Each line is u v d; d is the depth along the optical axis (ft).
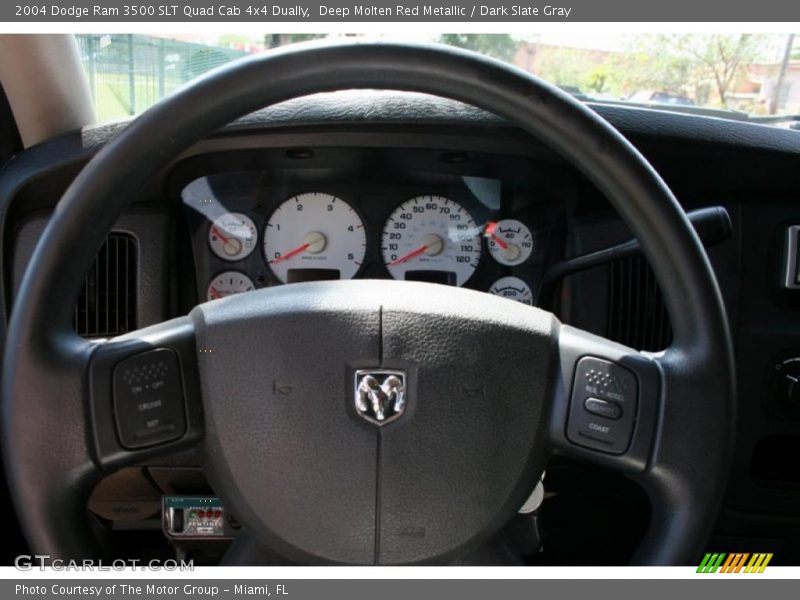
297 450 2.30
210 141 3.81
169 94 2.15
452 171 4.26
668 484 2.29
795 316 4.37
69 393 2.15
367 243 4.44
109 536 3.94
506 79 2.18
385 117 3.71
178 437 2.29
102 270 4.02
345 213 4.41
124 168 2.13
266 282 4.40
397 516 2.31
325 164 4.19
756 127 4.11
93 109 4.39
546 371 2.38
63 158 3.67
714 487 2.28
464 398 2.32
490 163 4.14
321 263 4.43
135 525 4.13
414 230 4.45
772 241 4.35
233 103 2.16
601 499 4.41
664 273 2.31
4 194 3.75
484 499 2.35
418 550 2.35
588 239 4.27
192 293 4.33
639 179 2.22
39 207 3.88
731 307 4.33
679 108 4.99
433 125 3.72
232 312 2.36
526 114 2.22
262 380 2.31
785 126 4.92
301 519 2.32
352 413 2.28
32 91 3.94
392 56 2.15
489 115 3.72
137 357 2.23
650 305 4.21
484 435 2.34
